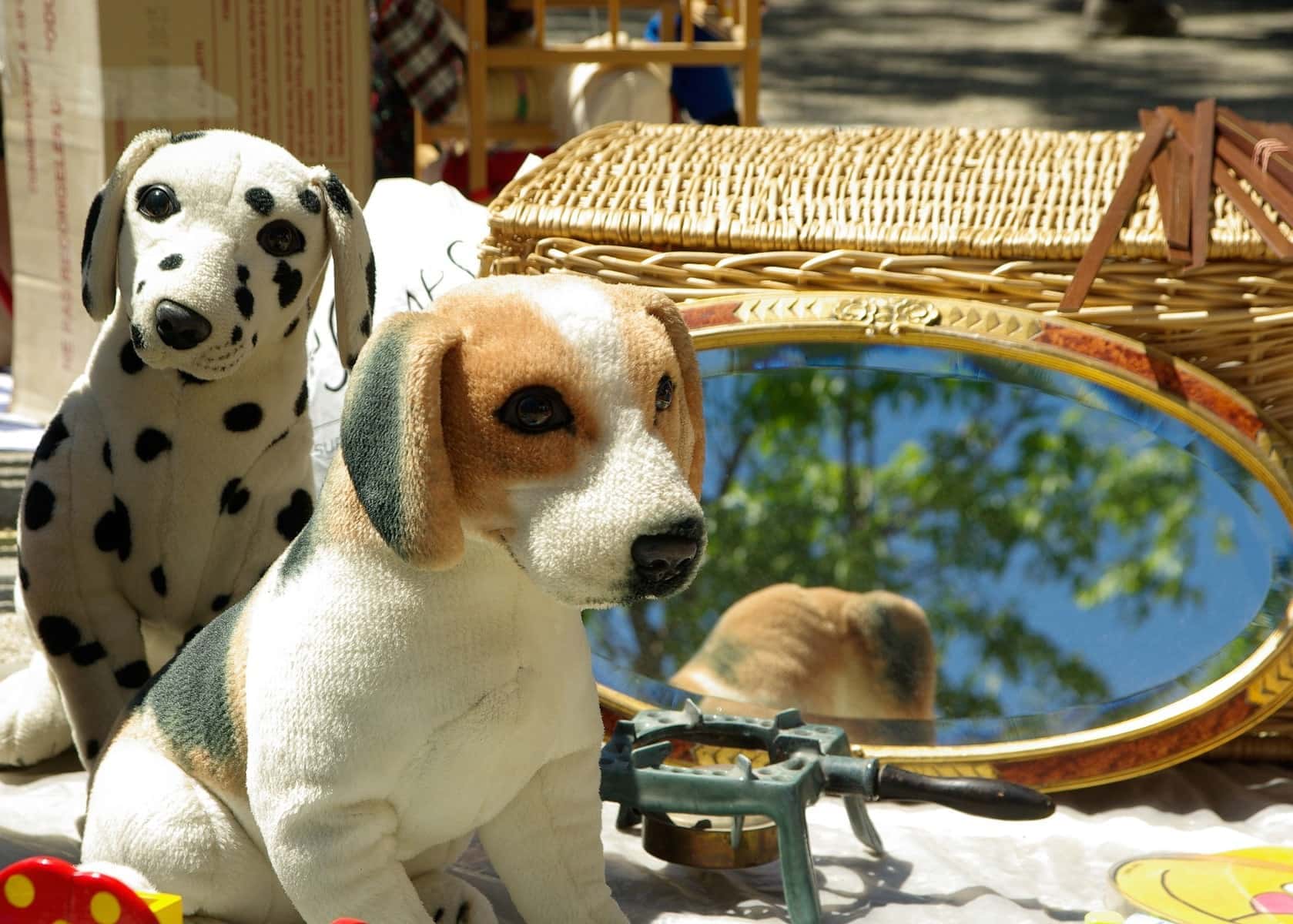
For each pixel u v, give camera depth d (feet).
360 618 4.35
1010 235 5.68
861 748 5.62
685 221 5.83
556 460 4.21
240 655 4.51
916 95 23.43
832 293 5.69
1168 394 5.53
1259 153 5.85
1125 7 27.45
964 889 5.15
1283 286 5.61
